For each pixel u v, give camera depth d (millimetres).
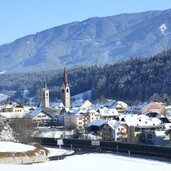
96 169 125625
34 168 124438
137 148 172875
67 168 125938
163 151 160875
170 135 194125
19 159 152000
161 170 124375
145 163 138000
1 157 149875
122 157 154375
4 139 197875
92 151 184000
